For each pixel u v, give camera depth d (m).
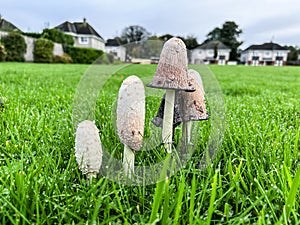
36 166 0.29
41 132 0.44
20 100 0.75
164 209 0.21
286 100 0.98
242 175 0.32
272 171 0.30
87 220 0.21
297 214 0.23
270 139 0.42
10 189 0.23
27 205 0.23
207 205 0.25
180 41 0.29
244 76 2.70
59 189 0.26
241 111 0.69
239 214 0.24
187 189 0.26
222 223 0.23
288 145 0.38
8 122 0.48
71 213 0.22
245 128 0.48
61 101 0.77
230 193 0.26
